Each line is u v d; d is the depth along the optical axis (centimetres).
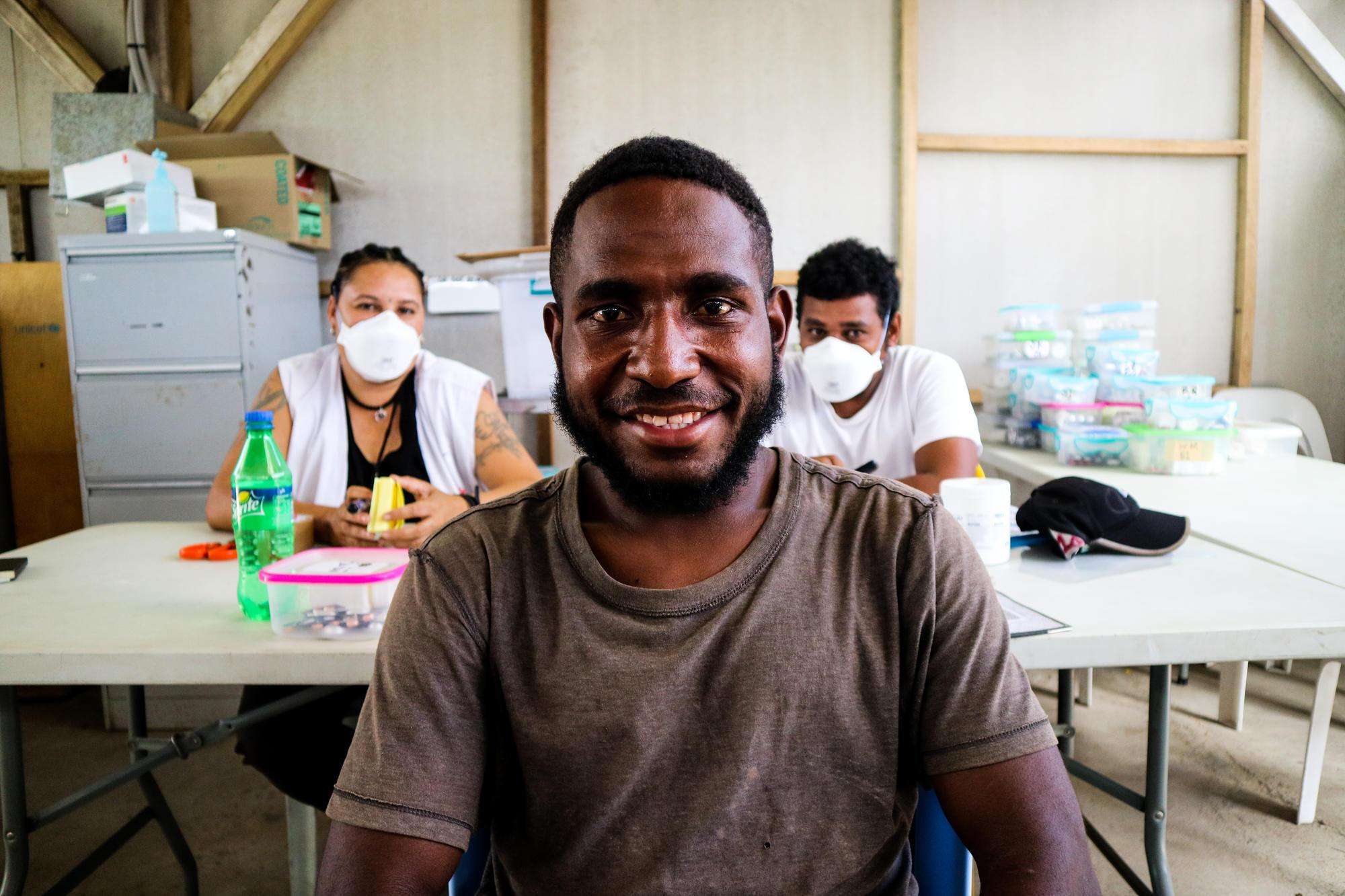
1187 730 226
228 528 164
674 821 62
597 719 62
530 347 254
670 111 317
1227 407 218
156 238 247
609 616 64
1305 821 183
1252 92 326
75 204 307
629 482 65
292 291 282
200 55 319
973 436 170
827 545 67
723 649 63
